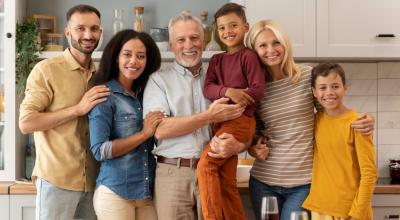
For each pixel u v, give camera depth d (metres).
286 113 2.63
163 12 3.84
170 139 2.55
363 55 3.51
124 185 2.56
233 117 2.50
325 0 3.50
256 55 2.59
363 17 3.51
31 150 3.56
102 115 2.55
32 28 3.47
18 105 3.50
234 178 2.59
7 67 3.43
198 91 2.62
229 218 2.56
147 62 2.71
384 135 3.82
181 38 2.57
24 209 3.25
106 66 2.64
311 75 2.64
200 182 2.47
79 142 2.70
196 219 2.59
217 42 3.56
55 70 2.70
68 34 2.76
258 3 3.49
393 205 3.16
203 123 2.48
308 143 2.64
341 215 2.52
